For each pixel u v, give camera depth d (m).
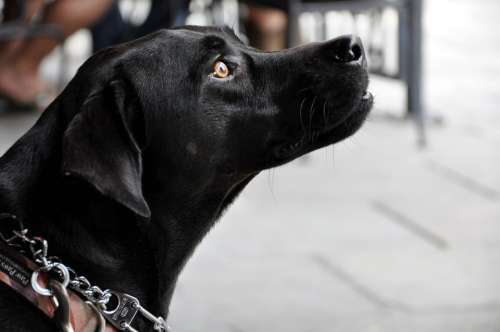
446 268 7.04
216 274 6.86
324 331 6.16
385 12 13.73
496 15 14.26
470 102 10.66
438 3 14.96
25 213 3.60
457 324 6.27
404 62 9.99
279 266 7.00
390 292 6.69
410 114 10.11
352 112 4.14
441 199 8.22
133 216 3.68
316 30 11.12
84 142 3.38
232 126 3.96
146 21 9.53
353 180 8.58
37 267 3.49
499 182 8.57
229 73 3.94
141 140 3.72
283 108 4.05
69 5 9.04
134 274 3.74
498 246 7.38
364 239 7.46
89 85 3.64
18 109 9.59
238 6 10.13
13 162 3.66
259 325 6.21
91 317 3.56
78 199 3.60
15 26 8.73
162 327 3.76
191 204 3.90
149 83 3.72
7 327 3.40
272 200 8.12
